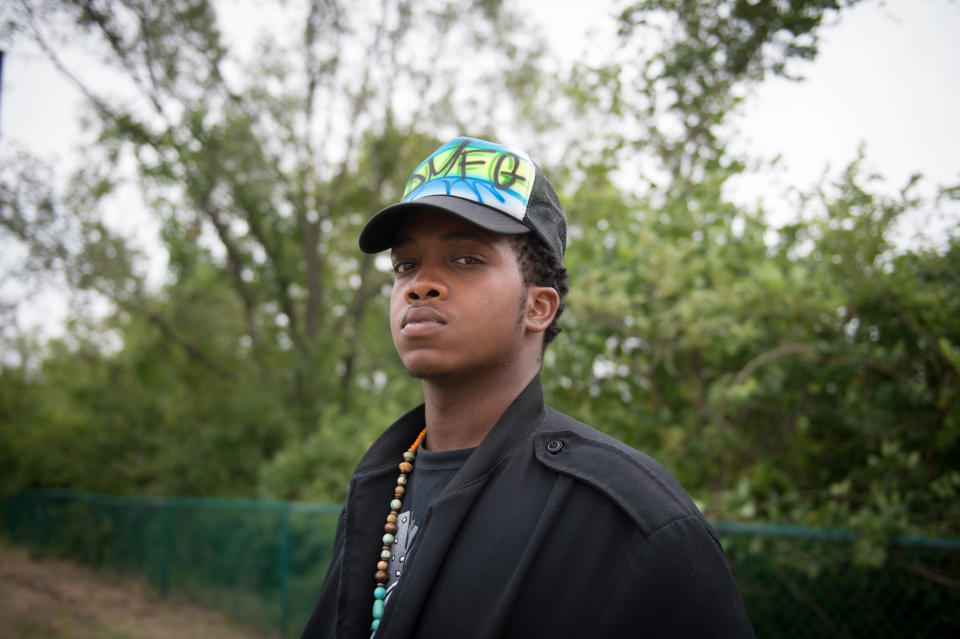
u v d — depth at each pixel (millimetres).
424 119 12125
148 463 11969
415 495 1009
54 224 10742
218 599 7656
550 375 4113
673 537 739
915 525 2865
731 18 4512
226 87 11188
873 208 3139
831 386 3496
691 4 4617
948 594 2717
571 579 757
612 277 3723
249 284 12406
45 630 7551
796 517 3113
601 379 4152
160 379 12609
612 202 4418
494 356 935
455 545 828
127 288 11516
